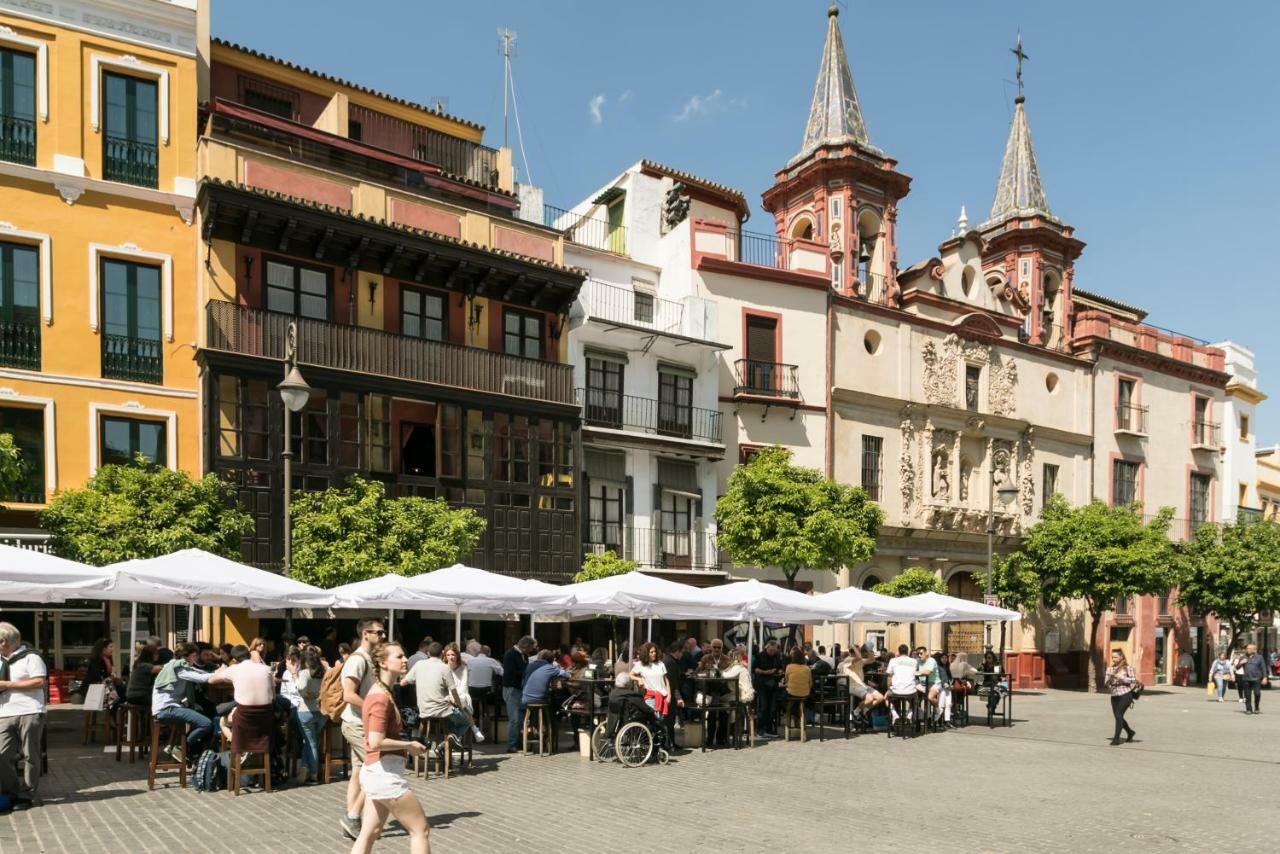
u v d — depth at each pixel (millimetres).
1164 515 36750
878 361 35469
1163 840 10062
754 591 17766
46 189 20281
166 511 17812
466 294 25625
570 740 17141
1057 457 41188
